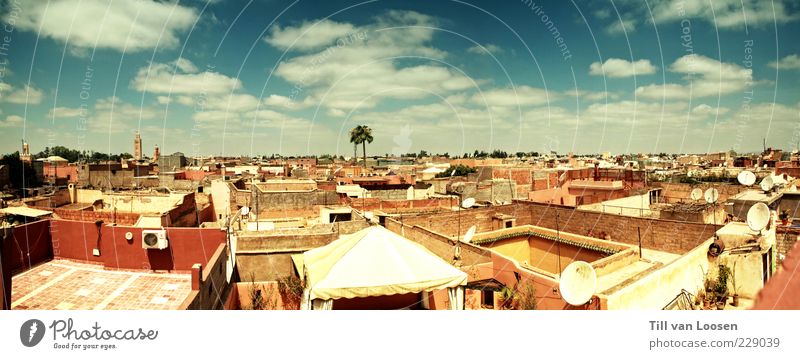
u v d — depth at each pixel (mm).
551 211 21422
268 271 14984
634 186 28375
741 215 20969
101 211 23047
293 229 17984
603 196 26125
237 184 33906
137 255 14523
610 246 14578
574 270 9227
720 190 27750
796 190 23297
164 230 14281
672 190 29516
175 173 42562
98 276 13641
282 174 54125
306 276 11484
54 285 12648
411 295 12703
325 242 15734
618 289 9078
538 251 17781
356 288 9984
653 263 13195
